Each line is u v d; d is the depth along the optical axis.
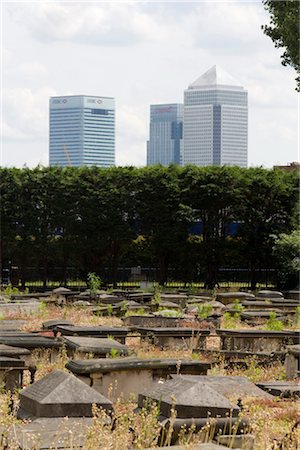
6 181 57.84
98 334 24.05
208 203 58.31
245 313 33.56
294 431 12.06
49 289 55.97
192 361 17.27
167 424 11.55
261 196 58.34
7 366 16.61
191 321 30.73
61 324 26.22
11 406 13.34
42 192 58.12
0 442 10.66
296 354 19.55
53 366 19.34
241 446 11.60
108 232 58.31
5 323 29.66
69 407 11.94
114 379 16.27
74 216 58.31
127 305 36.59
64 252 58.44
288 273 56.41
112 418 11.92
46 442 10.70
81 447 10.66
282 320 32.47
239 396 16.09
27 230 57.72
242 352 21.89
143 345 24.39
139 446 10.48
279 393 16.53
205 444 10.20
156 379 16.66
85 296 42.22
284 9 38.25
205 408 12.20
